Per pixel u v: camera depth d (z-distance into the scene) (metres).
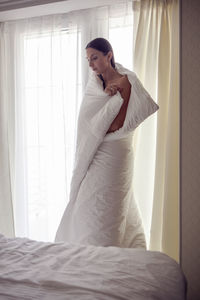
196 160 1.57
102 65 1.72
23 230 2.39
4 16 2.23
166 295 0.90
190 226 1.60
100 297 0.83
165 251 1.84
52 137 2.23
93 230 1.65
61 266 1.05
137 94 1.60
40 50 2.24
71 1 1.95
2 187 2.38
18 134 2.38
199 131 1.56
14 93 2.37
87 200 1.68
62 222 1.81
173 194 1.83
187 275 1.62
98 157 1.68
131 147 1.72
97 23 2.07
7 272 0.99
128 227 1.76
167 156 1.83
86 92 1.80
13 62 2.36
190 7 1.54
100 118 1.64
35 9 2.09
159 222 1.92
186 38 1.55
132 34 2.02
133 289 0.88
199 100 1.55
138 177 1.99
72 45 2.18
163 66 1.89
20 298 0.83
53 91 2.22
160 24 1.90
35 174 2.33
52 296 0.84
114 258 1.12
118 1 1.96
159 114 1.90
